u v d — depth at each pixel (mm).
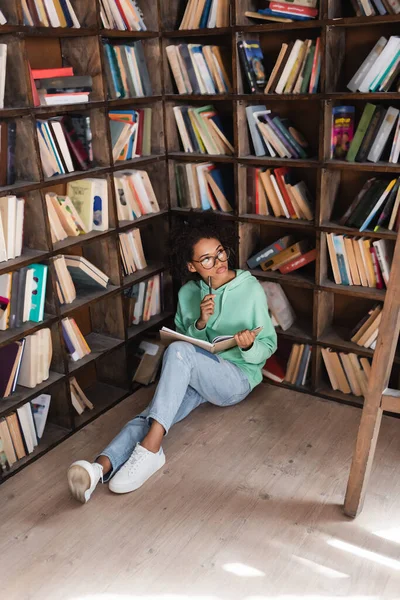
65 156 2305
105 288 2602
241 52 2406
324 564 1815
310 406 2662
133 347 2971
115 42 2584
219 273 2521
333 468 2246
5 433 2254
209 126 2641
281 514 2025
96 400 2770
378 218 2395
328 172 2428
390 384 2713
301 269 2738
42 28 2045
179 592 1733
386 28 2295
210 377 2398
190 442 2428
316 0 2283
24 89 2039
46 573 1819
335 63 2332
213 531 1960
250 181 2641
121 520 2025
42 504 2123
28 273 2240
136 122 2609
